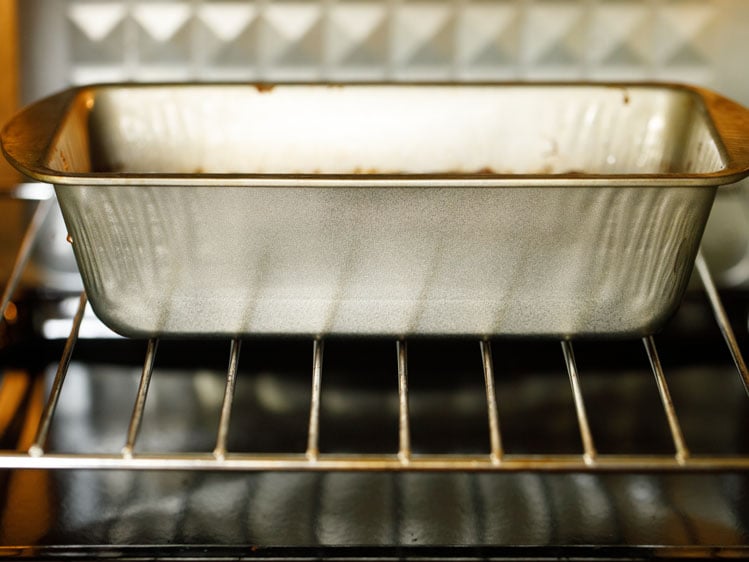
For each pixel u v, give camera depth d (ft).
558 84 2.71
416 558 2.15
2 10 2.86
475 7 2.89
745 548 2.15
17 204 3.15
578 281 2.23
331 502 2.38
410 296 2.27
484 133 2.76
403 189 2.06
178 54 2.95
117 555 2.15
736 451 2.55
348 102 2.72
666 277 2.22
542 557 2.15
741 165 2.06
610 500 2.39
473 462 1.94
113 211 2.09
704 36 2.93
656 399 2.77
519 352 2.96
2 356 2.91
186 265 2.19
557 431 2.63
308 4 2.89
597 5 2.89
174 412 2.69
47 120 2.35
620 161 2.73
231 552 2.16
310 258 2.19
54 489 2.41
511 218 2.12
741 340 3.01
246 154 2.76
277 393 2.78
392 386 2.81
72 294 3.12
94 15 2.89
